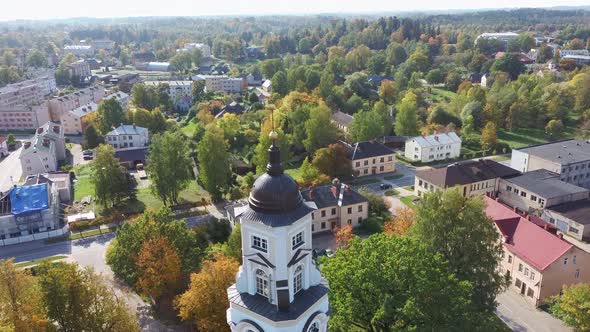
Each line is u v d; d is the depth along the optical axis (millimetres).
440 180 107812
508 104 176125
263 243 33062
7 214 96750
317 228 95938
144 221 71500
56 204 106312
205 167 109250
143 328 65750
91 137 162250
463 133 159875
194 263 70188
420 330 44750
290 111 175000
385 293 47875
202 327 57281
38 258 88625
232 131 157875
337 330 49156
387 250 51156
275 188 32062
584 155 118562
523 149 125188
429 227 62469
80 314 55969
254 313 33656
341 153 124688
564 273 69938
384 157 132250
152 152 107750
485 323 49156
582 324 58000
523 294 73188
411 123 160000
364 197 98625
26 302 52094
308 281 35469
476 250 60250
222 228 89938
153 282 65000
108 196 110000
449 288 47500
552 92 185500
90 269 57969
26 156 137375
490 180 110062
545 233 72875
